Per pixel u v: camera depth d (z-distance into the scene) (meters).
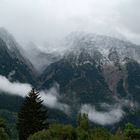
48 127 112.31
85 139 106.25
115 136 116.12
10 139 117.12
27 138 106.81
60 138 101.06
